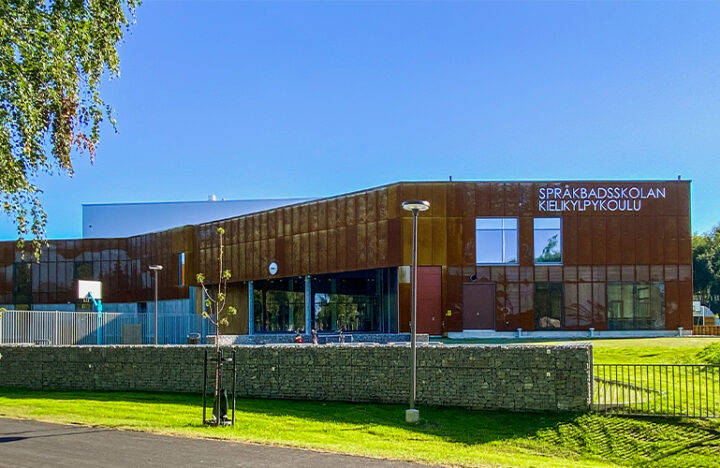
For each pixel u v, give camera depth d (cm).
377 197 3897
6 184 1465
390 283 3956
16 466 1071
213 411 1530
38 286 5869
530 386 1797
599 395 1783
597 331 3775
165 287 5259
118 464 1097
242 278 4653
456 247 3797
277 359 1995
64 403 1816
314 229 4219
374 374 1922
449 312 3750
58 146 1509
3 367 2228
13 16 1359
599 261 3812
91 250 5831
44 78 1420
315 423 1619
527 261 3806
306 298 4288
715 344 2356
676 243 3838
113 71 1594
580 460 1445
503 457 1352
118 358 2119
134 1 1628
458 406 1848
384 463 1174
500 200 3828
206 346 2038
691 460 1421
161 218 8106
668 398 1747
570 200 3838
